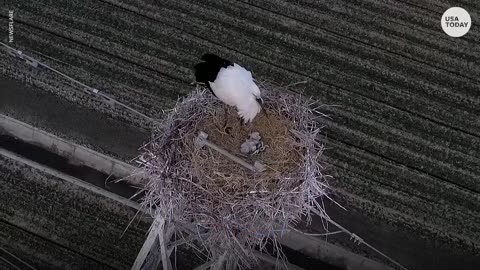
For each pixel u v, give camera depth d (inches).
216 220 190.1
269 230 205.3
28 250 255.0
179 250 252.2
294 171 189.5
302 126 199.0
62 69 272.1
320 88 268.5
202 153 189.5
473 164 261.4
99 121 265.7
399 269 250.5
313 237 252.8
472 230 254.1
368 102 267.4
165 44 275.3
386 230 253.9
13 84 270.2
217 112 195.0
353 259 252.4
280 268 246.8
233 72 174.1
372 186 257.1
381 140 262.7
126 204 257.0
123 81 270.1
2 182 260.7
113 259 253.1
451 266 251.0
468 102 269.0
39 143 265.0
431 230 253.8
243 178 186.1
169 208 193.0
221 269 218.2
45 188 260.1
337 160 259.4
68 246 255.0
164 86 269.6
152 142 210.5
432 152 262.4
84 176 261.3
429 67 272.8
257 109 181.8
